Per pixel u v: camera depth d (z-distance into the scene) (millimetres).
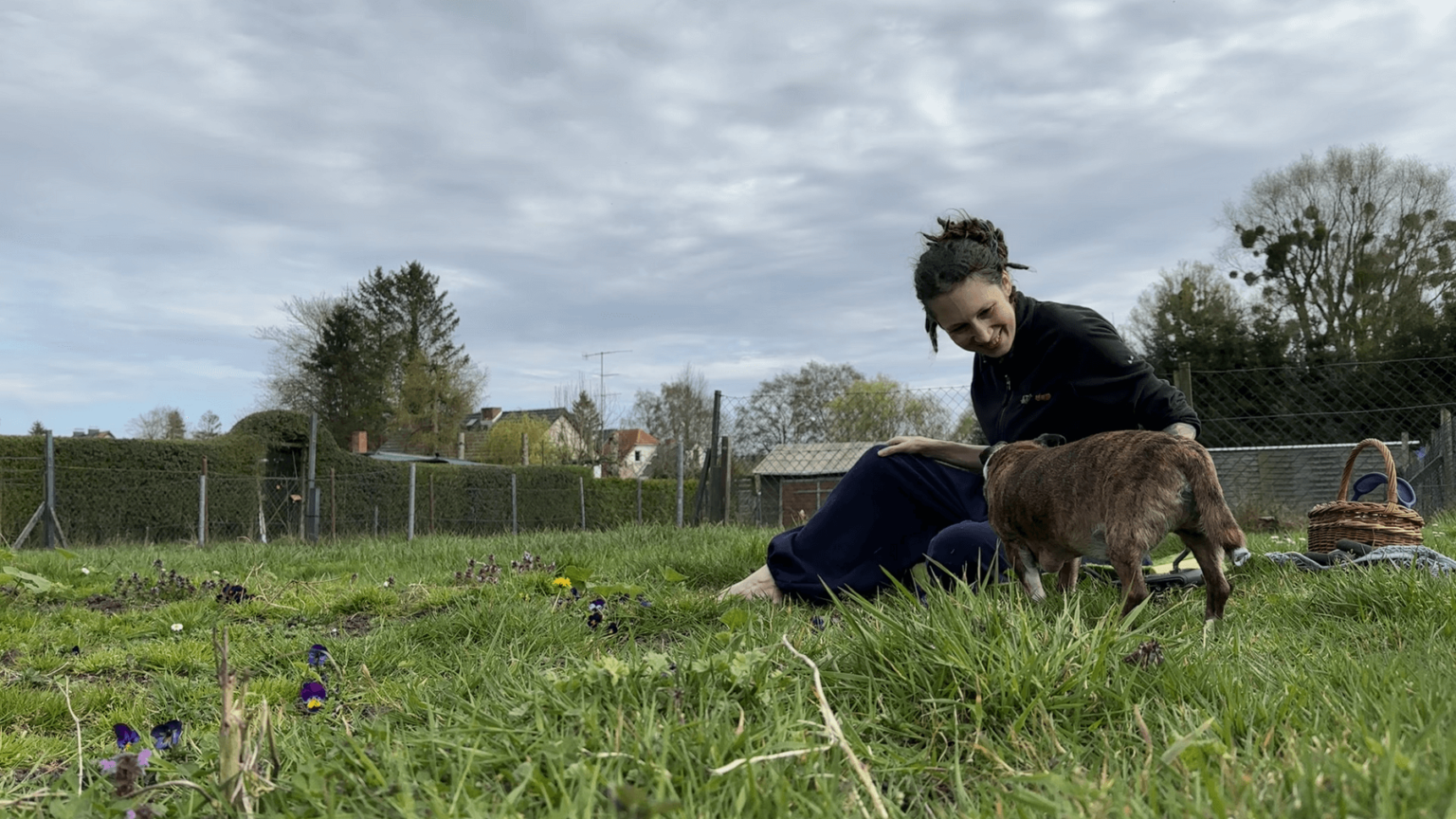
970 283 3738
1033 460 3506
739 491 18703
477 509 23969
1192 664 2359
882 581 4625
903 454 4613
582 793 1592
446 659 3639
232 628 4684
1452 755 1514
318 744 2295
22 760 2674
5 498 14977
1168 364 31188
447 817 1557
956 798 1833
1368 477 5957
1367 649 2885
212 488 18250
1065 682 2211
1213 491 3051
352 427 54438
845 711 2232
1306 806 1412
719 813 1628
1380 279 30875
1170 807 1522
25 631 4777
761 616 3666
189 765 2172
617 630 4027
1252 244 33438
